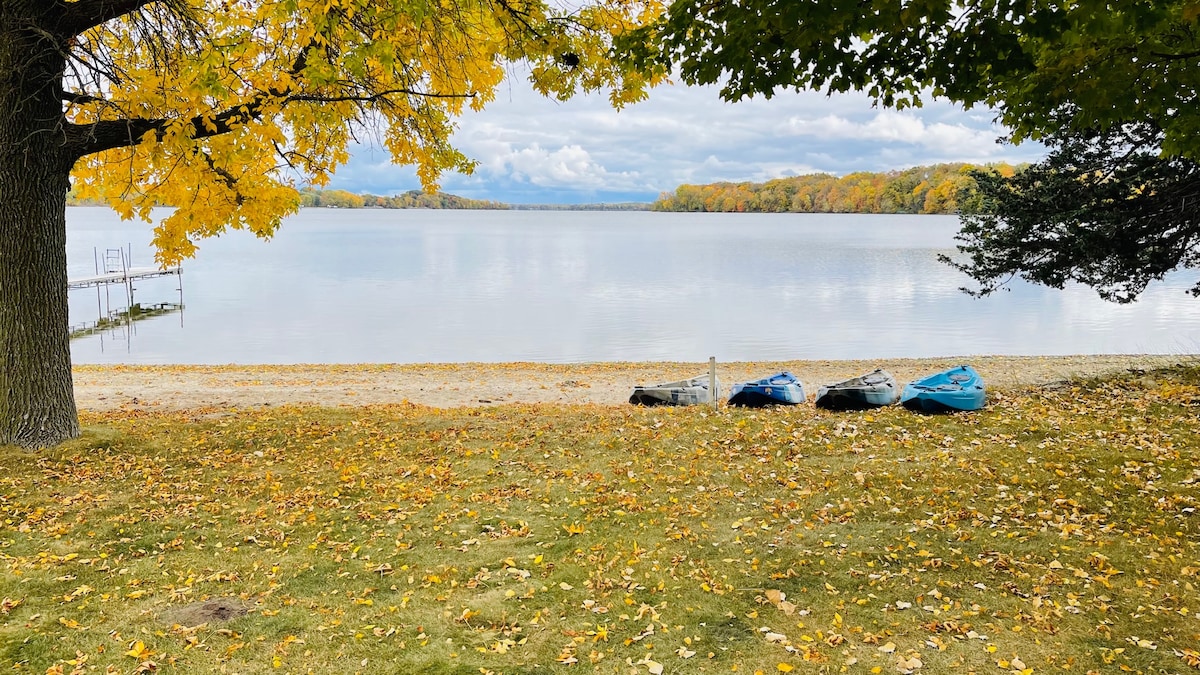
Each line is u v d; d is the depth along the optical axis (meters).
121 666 4.88
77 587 6.07
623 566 6.47
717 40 6.49
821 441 10.27
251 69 8.70
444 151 10.75
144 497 8.19
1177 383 12.62
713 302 40.00
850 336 29.66
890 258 71.56
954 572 6.18
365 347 27.61
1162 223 13.48
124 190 10.11
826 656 4.95
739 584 6.09
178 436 10.50
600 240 108.12
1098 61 6.13
